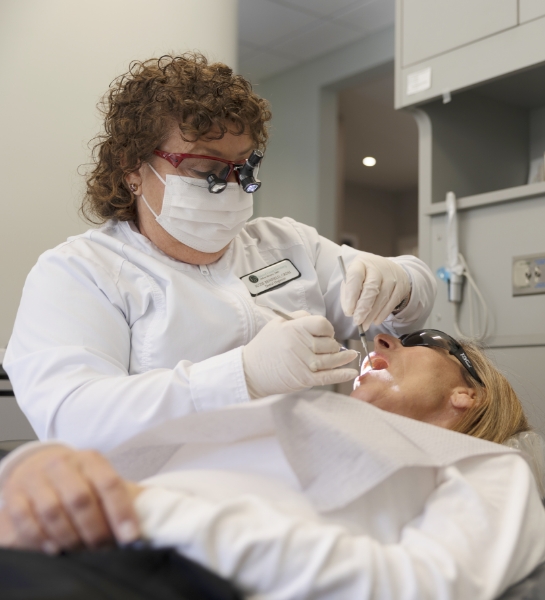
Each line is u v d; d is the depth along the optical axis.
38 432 1.23
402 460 0.81
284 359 1.11
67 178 2.44
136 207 1.54
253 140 1.47
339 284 1.70
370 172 7.84
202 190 1.41
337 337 1.79
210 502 0.72
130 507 0.64
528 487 0.90
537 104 2.72
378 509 0.85
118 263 1.43
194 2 2.75
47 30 2.44
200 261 1.52
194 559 0.63
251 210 1.51
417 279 1.65
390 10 4.07
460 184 2.53
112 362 1.29
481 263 2.27
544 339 2.07
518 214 2.18
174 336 1.38
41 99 2.41
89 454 0.69
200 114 1.34
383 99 5.54
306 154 4.87
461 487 0.85
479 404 1.19
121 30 2.56
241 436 0.94
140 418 1.14
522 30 2.14
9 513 0.65
